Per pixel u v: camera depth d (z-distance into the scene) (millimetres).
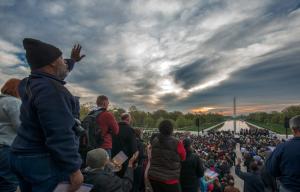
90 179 4199
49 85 2607
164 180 5727
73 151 2516
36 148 2586
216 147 41875
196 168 7148
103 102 6285
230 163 27578
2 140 4320
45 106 2504
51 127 2469
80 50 4484
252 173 8086
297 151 4488
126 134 6504
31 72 2762
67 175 2533
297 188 4434
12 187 4324
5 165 4242
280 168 4691
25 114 2666
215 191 11648
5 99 4531
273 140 56750
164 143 5844
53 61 2771
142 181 6828
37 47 2734
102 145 5980
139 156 7152
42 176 2539
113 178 4312
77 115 3549
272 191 7164
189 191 7094
